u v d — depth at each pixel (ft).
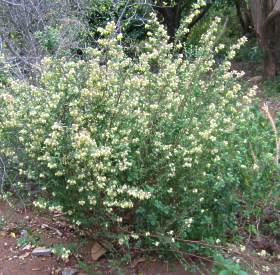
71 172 10.57
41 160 10.69
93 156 9.95
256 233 13.26
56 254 12.09
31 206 14.29
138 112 11.37
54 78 11.35
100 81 10.94
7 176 13.24
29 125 10.79
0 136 11.25
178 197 11.77
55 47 19.79
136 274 11.85
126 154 10.50
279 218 13.78
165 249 11.82
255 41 43.73
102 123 11.11
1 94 11.71
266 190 13.55
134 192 10.38
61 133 10.38
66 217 12.00
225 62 13.24
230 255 12.07
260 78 34.81
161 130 11.71
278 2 31.30
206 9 41.88
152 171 11.51
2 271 12.26
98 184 10.34
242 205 13.66
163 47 12.73
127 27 29.14
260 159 13.78
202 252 11.91
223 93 13.05
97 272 11.76
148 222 11.55
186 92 12.62
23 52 20.43
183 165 11.07
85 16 24.17
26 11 20.71
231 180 11.73
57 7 21.94
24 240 12.44
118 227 11.56
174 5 38.14
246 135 14.65
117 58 11.53
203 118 12.01
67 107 10.76
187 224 11.14
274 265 12.16
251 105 17.34
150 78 12.31
